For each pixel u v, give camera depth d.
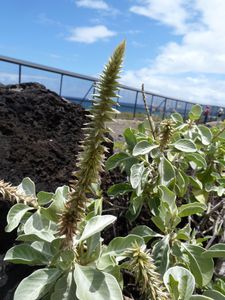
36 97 0.40
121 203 0.35
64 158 0.33
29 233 0.21
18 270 0.26
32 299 0.18
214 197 0.44
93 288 0.18
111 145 0.37
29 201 0.22
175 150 0.32
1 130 0.35
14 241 0.27
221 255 0.24
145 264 0.17
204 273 0.24
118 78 0.14
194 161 0.34
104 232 0.32
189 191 0.40
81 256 0.20
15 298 0.18
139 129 0.39
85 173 0.16
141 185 0.30
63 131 0.38
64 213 0.17
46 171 0.32
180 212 0.27
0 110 0.38
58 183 0.31
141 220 0.35
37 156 0.33
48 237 0.21
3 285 0.26
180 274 0.19
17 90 0.45
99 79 0.14
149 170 0.31
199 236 0.36
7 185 0.21
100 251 0.21
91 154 0.15
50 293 0.20
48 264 0.21
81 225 0.20
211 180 0.38
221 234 0.36
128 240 0.22
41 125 0.38
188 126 0.39
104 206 0.33
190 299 0.19
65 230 0.17
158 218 0.27
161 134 0.31
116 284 0.18
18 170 0.31
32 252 0.21
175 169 0.33
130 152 0.34
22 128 0.37
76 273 0.18
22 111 0.39
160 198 0.28
